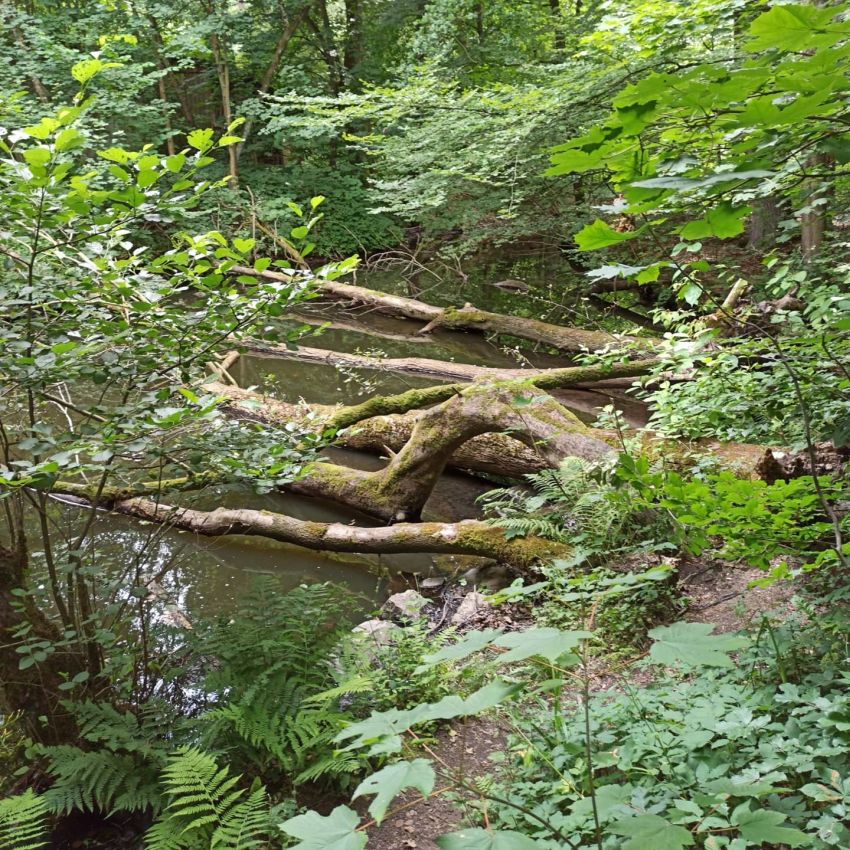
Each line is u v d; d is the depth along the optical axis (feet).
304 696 12.62
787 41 3.62
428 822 10.40
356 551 19.92
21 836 9.35
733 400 18.72
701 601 15.06
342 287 46.85
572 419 20.99
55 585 12.11
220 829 9.61
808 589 12.67
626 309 43.98
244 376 35.40
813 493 8.13
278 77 65.72
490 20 53.62
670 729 9.12
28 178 9.62
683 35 20.70
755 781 7.45
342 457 27.22
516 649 3.86
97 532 21.17
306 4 60.18
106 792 11.48
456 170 34.83
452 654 4.19
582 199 39.70
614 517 15.97
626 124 4.32
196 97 65.92
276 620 14.15
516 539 18.35
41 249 10.56
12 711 12.05
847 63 4.50
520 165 32.48
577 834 8.10
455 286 52.70
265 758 11.93
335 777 11.44
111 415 10.70
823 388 14.14
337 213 59.93
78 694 12.26
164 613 16.87
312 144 61.62
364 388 33.73
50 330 10.85
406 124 43.04
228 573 19.88
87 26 52.49
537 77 38.91
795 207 11.98
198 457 11.53
